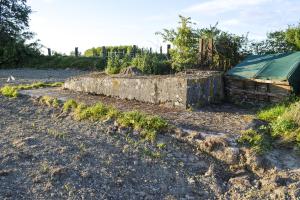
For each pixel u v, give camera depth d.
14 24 33.59
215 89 12.34
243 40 14.72
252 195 7.31
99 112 10.45
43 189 7.08
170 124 9.60
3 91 13.61
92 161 8.12
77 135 9.38
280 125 9.25
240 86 12.38
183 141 9.05
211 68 14.33
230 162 8.34
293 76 11.38
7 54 31.36
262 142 8.69
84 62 28.92
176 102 11.41
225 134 9.00
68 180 7.39
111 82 13.00
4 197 6.78
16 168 7.68
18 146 8.62
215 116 10.63
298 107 9.47
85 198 6.94
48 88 15.24
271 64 12.19
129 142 9.03
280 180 7.59
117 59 15.92
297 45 14.15
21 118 10.84
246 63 13.05
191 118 10.36
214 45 14.28
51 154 8.30
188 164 8.34
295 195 7.11
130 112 10.02
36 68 30.56
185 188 7.55
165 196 7.27
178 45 14.90
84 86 13.88
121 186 7.41
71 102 11.49
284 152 8.60
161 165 8.20
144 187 7.47
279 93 11.50
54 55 33.28
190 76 12.01
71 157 8.20
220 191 7.51
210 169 8.09
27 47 32.94
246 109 11.70
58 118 10.81
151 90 11.95
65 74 24.69
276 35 14.67
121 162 8.19
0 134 9.43
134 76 12.95
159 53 18.08
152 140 9.05
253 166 8.11
